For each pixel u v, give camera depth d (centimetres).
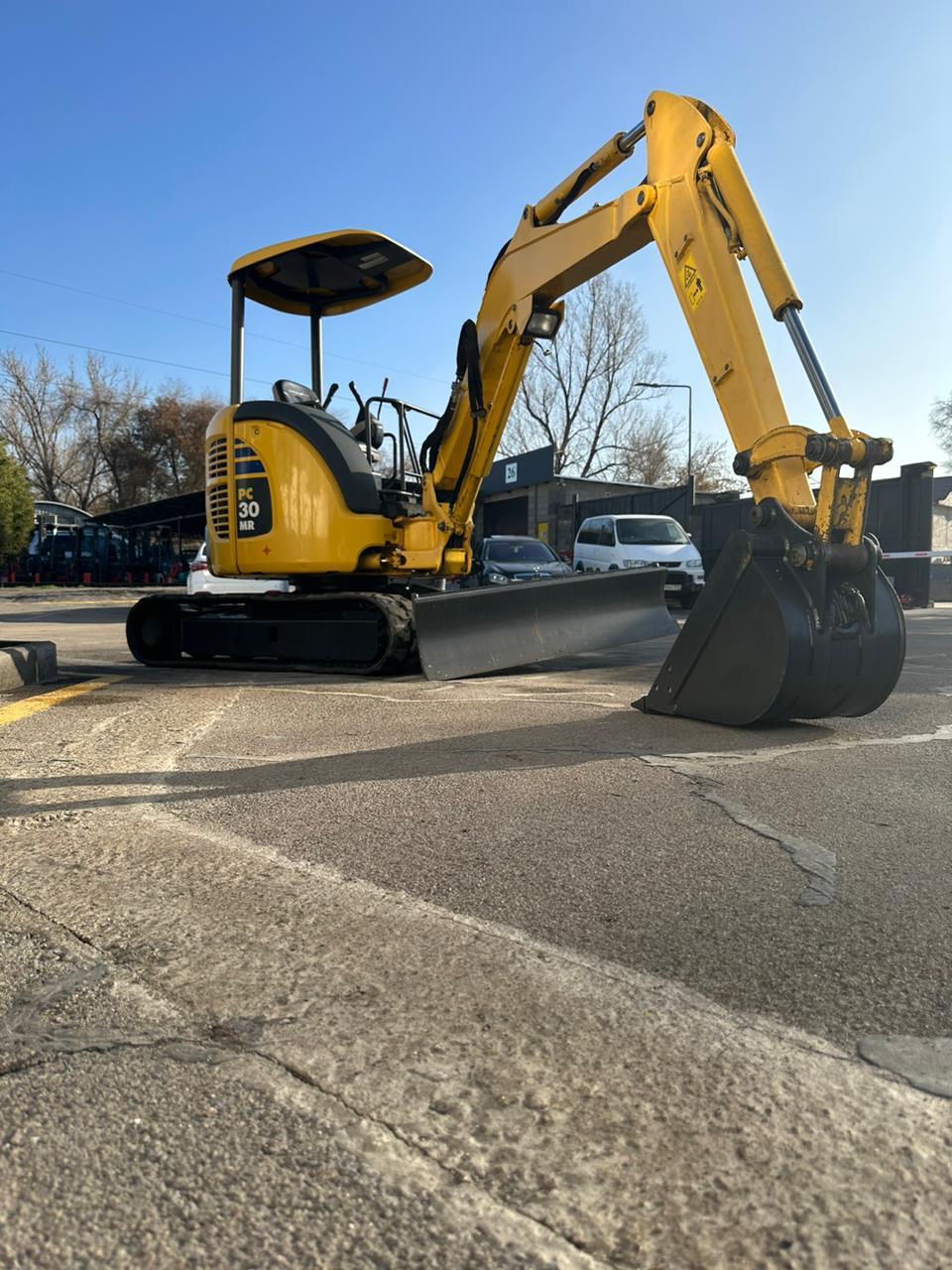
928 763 430
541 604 816
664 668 558
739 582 500
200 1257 131
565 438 4909
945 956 225
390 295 909
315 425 800
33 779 406
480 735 502
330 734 509
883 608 492
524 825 335
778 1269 128
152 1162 151
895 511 1875
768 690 480
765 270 523
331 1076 174
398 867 289
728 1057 181
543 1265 129
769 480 515
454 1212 139
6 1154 153
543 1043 186
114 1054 182
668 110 605
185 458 5769
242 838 320
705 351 562
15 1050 183
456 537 856
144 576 4247
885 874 282
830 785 390
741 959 224
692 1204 140
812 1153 152
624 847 309
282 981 212
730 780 399
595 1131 157
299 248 810
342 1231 135
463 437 842
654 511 2628
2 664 693
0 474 3428
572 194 745
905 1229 135
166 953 227
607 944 233
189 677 804
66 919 249
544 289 764
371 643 787
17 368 5591
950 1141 155
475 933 239
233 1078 174
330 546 792
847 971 217
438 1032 190
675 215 589
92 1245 133
